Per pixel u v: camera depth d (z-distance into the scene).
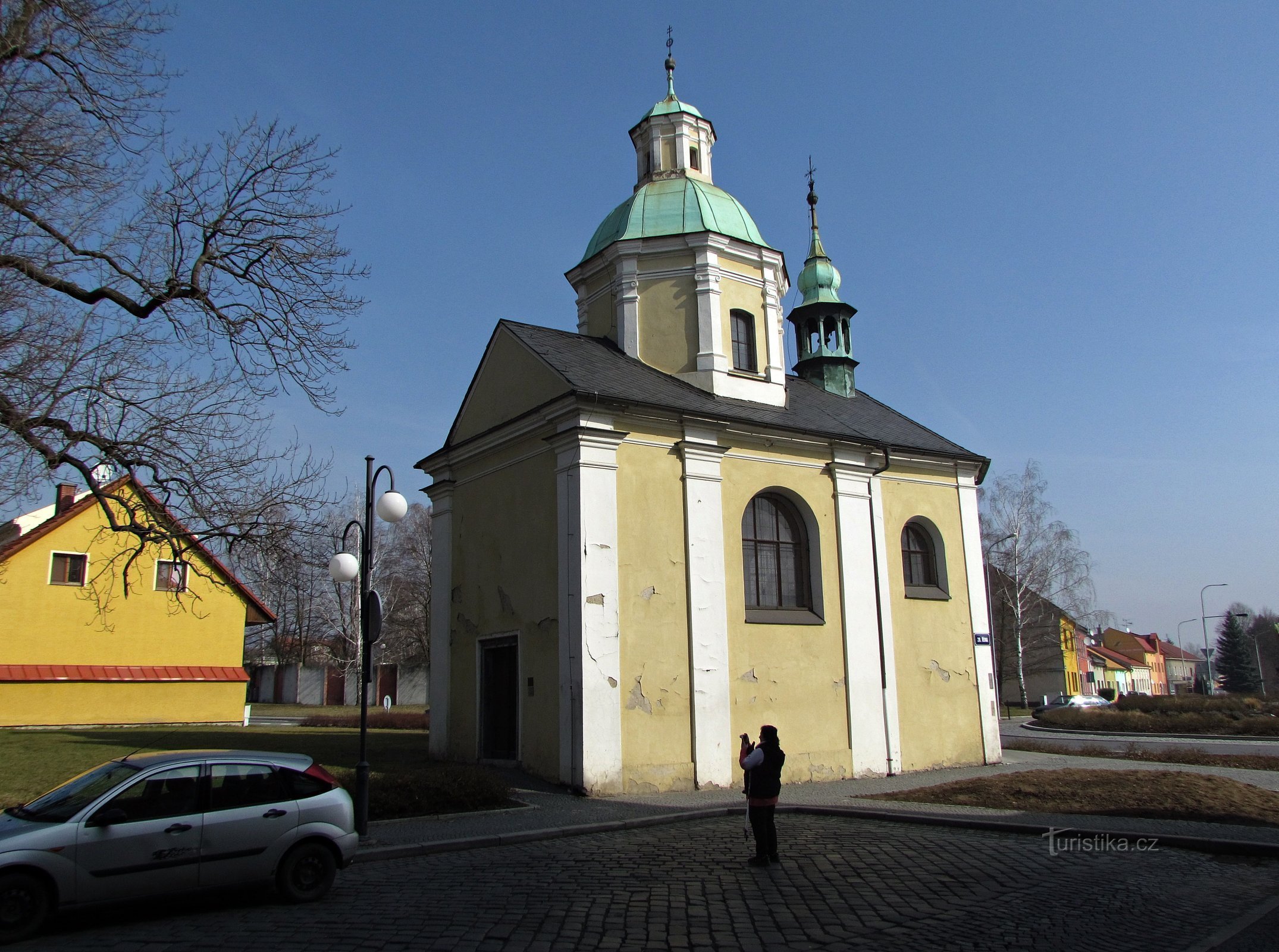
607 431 16.62
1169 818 12.77
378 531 55.41
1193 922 7.99
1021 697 59.38
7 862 7.41
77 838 7.75
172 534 14.09
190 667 30.25
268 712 44.19
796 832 12.30
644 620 16.48
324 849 8.88
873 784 17.70
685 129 24.05
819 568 19.31
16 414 11.76
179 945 7.22
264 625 34.38
